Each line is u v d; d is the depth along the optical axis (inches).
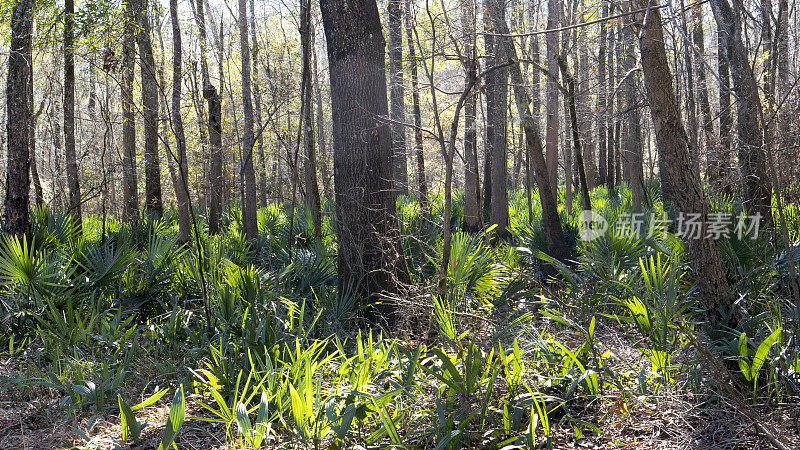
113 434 177.8
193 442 171.5
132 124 560.1
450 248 263.9
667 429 162.2
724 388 160.9
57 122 675.4
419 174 605.3
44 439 175.5
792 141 197.5
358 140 277.9
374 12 279.6
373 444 156.2
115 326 236.2
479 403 167.6
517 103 398.0
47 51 537.3
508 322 232.4
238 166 808.3
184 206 481.7
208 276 276.7
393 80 509.4
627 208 457.7
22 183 354.9
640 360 202.1
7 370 229.6
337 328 253.4
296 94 572.1
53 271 258.7
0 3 403.9
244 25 569.6
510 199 677.9
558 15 428.5
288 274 292.8
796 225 220.5
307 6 356.8
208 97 569.9
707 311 194.7
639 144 466.0
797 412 158.6
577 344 221.5
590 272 263.3
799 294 163.6
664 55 191.9
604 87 417.4
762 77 302.0
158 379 216.1
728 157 284.5
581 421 159.0
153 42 494.6
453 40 273.1
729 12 327.9
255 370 197.8
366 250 275.3
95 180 730.8
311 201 476.1
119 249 275.1
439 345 219.6
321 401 171.3
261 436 154.6
